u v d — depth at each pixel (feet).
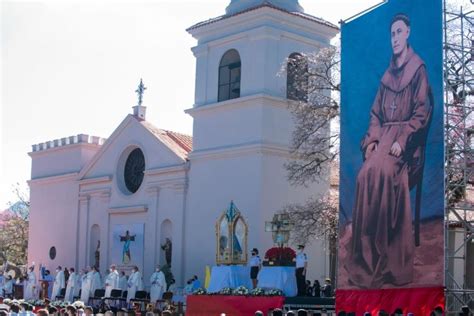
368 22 82.58
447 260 74.02
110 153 153.69
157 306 120.47
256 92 126.21
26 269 172.35
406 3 77.05
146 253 141.59
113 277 133.18
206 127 134.10
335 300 86.48
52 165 169.68
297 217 116.78
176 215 136.05
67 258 160.86
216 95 134.00
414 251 73.15
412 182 74.28
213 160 131.34
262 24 127.34
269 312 84.94
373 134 80.59
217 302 94.43
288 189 126.21
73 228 160.25
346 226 83.66
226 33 133.90
